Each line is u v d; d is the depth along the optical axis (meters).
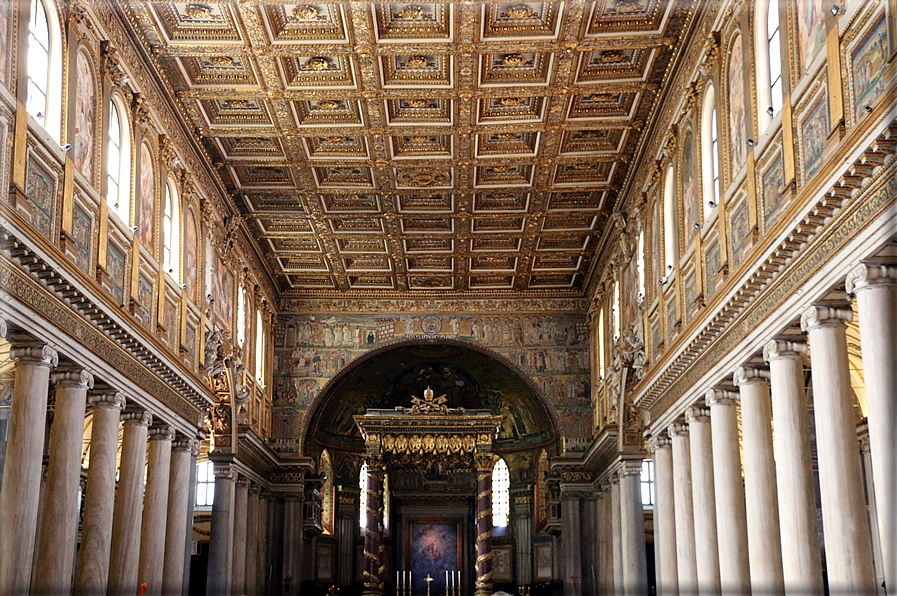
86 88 20.39
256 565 39.06
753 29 19.09
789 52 16.88
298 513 42.12
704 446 24.06
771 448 20.02
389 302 44.19
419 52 24.69
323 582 48.03
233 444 34.44
